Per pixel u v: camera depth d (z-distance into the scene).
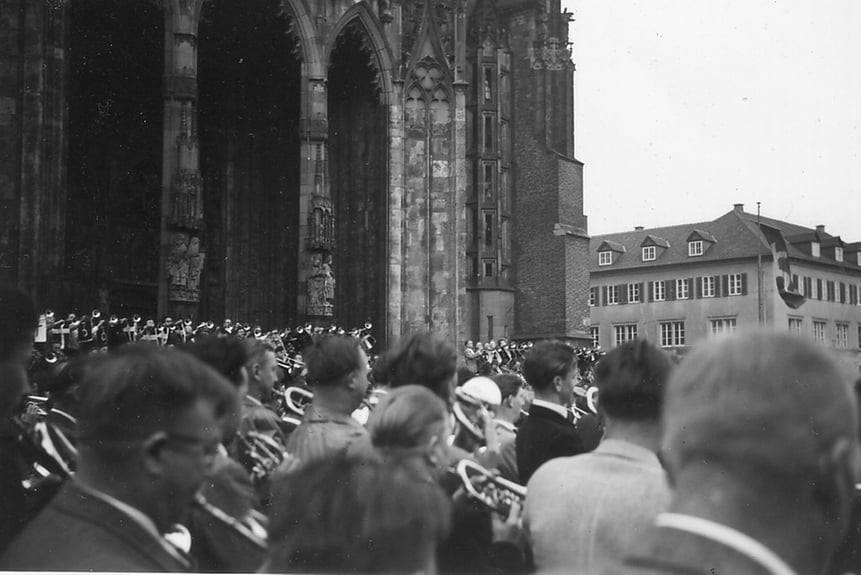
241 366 7.70
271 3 49.25
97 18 49.69
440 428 5.00
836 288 29.66
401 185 53.94
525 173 74.69
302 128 49.47
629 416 5.39
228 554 5.60
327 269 48.72
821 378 2.18
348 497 3.18
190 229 43.12
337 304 54.38
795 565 2.15
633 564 2.15
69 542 3.33
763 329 2.30
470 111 71.38
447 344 7.47
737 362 2.23
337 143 55.28
